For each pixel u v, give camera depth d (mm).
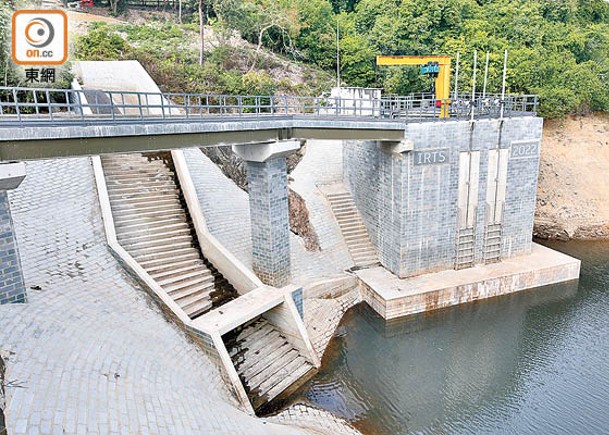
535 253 27688
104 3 56438
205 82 36344
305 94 41844
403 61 27828
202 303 19141
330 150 33938
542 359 19688
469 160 24094
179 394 13102
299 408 16516
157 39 44312
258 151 19688
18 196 20391
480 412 16625
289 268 22172
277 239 21125
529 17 48531
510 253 26781
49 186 21359
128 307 16562
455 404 17031
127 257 18422
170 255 20516
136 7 56750
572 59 42531
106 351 13289
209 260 21156
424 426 15977
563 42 47094
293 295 19000
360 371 18797
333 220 28141
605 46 49156
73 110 27516
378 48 46594
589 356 19859
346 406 16844
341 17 51500
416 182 23344
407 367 19141
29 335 12508
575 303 24203
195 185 25750
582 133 39812
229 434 12367
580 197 37094
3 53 25922
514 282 24922
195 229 21906
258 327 19203
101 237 19375
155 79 34594
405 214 23594
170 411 12016
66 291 16031
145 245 20344
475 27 46781
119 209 21297
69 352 12477
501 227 25828
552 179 37812
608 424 16031
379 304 22984
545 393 17641
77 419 10250
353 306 23906
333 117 21766
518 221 26391
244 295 18656
